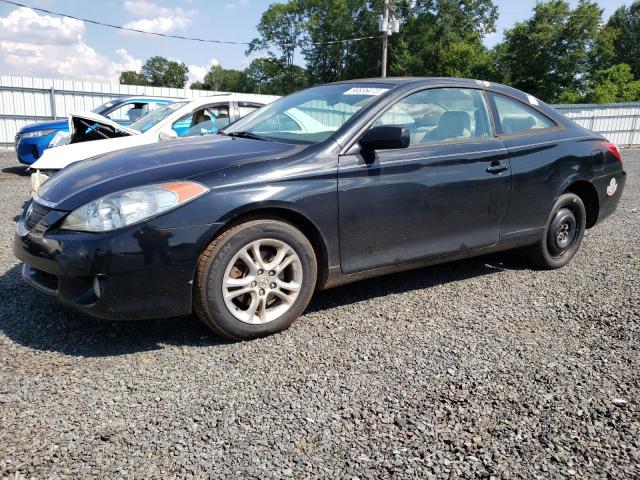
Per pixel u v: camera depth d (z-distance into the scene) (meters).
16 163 12.99
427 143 3.84
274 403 2.57
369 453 2.22
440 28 55.84
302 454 2.21
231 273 3.14
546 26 48.59
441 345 3.23
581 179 4.72
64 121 10.78
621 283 4.38
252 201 3.08
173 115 6.93
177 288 2.97
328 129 3.65
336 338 3.30
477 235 4.11
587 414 2.52
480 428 2.40
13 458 2.12
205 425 2.38
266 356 3.05
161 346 3.14
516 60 51.38
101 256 2.84
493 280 4.46
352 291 4.14
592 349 3.20
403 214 3.68
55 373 2.79
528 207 4.37
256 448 2.23
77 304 2.94
